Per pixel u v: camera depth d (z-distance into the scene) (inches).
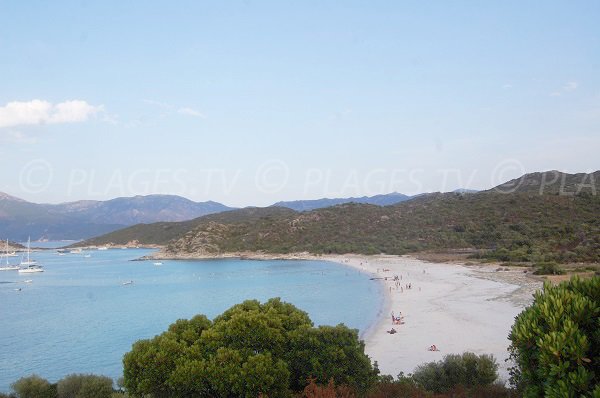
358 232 7815.0
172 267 7298.2
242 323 838.5
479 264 4707.2
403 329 2160.4
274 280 5068.9
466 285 3484.3
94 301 4173.2
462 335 1920.5
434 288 3533.5
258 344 827.4
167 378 789.9
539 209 6210.6
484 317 2250.2
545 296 380.5
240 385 750.5
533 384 378.3
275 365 786.2
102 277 6427.2
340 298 3555.6
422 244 6530.5
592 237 4648.1
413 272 4781.0
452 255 5674.2
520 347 385.7
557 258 4160.9
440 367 1042.1
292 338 854.5
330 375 807.7
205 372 766.5
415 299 3100.4
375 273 5034.5
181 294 4387.3
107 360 2101.4
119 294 4626.0
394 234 7303.2
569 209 5925.2
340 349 833.5
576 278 394.6
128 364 820.6
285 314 941.8
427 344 1820.9
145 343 844.0
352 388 750.5
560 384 327.6
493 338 1823.3
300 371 832.3
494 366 1007.6
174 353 810.8
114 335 2655.0
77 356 2186.3
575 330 337.4
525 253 4717.0
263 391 743.1
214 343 819.4
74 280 6161.4
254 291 4286.4
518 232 5625.0
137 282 5679.1
